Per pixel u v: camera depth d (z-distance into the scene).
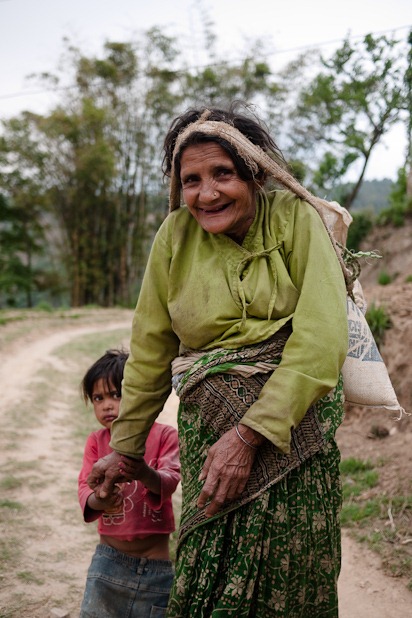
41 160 28.33
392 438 5.21
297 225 1.77
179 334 1.83
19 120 28.77
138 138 28.89
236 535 1.73
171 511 2.57
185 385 1.79
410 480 4.34
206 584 1.75
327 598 1.83
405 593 3.28
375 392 1.98
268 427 1.62
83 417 7.22
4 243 31.70
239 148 1.68
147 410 2.01
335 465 1.88
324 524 1.80
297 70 22.80
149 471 2.25
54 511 4.29
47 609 3.05
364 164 12.77
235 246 1.78
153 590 2.47
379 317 6.29
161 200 29.44
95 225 29.58
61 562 3.55
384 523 3.96
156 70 26.89
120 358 2.65
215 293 1.75
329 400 1.81
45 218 32.50
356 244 18.33
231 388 1.74
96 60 27.14
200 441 1.84
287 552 1.72
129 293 29.84
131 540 2.51
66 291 32.22
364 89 11.02
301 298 1.70
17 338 13.70
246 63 24.22
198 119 1.77
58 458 5.56
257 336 1.72
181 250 1.85
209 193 1.70
